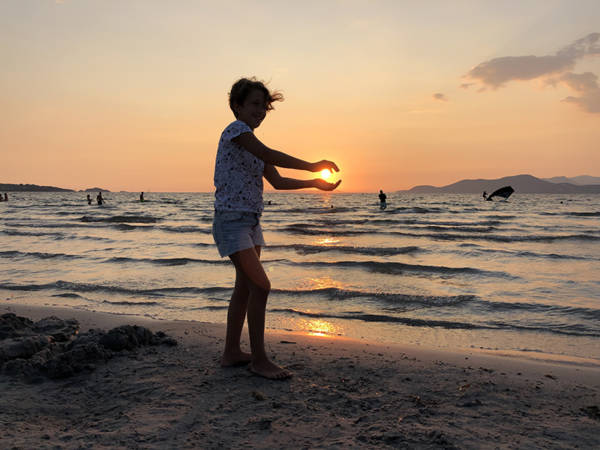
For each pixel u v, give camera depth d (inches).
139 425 82.8
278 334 166.1
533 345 169.2
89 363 118.3
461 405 93.7
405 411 89.9
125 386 104.3
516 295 264.4
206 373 113.0
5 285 297.9
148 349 134.7
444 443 75.0
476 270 350.3
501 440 76.6
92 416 88.4
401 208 1769.2
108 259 416.5
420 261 410.6
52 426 83.7
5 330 146.3
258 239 112.8
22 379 109.5
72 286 292.7
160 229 782.5
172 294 269.7
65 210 1571.1
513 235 669.9
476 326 197.3
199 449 73.2
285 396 97.5
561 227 849.5
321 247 500.7
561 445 75.0
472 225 911.0
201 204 2224.4
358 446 74.3
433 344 169.2
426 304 242.2
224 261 400.8
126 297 262.1
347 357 130.2
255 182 107.5
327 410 90.2
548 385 109.1
